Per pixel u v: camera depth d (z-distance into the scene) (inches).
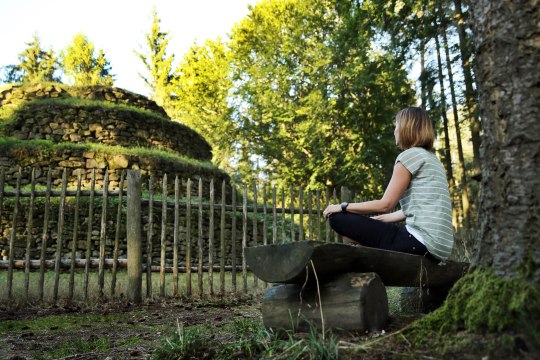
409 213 94.0
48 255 429.7
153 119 689.0
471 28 81.4
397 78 614.9
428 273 95.4
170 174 578.6
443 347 66.1
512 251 68.6
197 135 767.7
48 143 565.3
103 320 179.9
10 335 149.6
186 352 95.4
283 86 882.8
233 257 262.2
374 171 704.4
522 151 70.2
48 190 232.7
